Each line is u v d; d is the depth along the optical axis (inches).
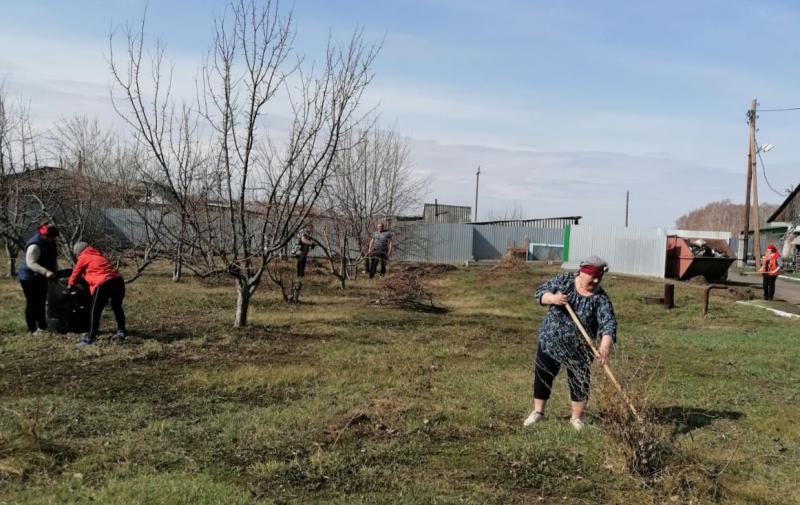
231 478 183.9
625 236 1016.2
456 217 1815.9
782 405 273.9
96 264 371.9
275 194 431.5
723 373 343.6
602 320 221.0
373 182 1017.5
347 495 173.6
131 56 398.3
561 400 270.7
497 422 240.8
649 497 175.6
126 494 165.8
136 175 895.7
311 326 464.1
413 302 624.4
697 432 232.7
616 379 204.4
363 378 309.6
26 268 387.5
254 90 411.2
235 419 235.8
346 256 881.5
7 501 161.5
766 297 737.0
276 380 297.3
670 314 630.5
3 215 594.2
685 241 962.1
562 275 233.3
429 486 179.6
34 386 278.8
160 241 534.3
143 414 241.3
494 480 186.2
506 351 398.3
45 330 398.6
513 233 1520.7
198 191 505.7
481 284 860.6
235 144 417.4
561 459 200.4
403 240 1201.4
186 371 315.3
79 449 201.0
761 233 1744.6
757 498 178.2
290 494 173.5
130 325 439.5
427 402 265.7
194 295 611.2
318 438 218.7
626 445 191.0
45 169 728.3
